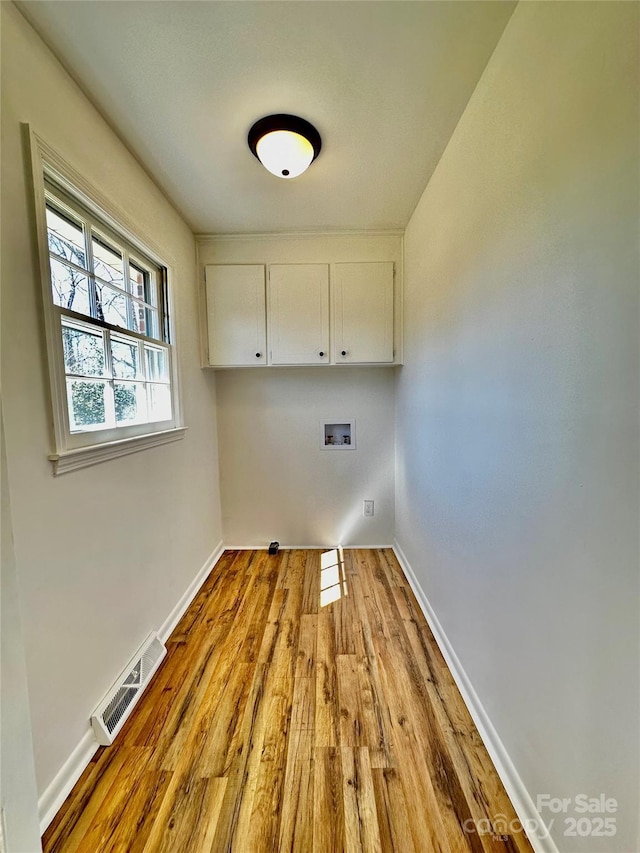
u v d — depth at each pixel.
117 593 1.31
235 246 2.32
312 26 1.01
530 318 0.90
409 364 2.19
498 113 1.05
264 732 1.21
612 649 0.66
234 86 1.19
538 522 0.88
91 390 1.25
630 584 0.62
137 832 0.93
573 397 0.75
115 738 1.19
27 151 0.95
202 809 0.98
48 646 0.98
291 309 2.35
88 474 1.16
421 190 1.81
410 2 0.95
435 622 1.70
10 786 0.75
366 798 1.00
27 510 0.92
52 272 1.09
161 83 1.17
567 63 0.75
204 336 2.35
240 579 2.27
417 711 1.28
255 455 2.68
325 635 1.71
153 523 1.61
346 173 1.66
